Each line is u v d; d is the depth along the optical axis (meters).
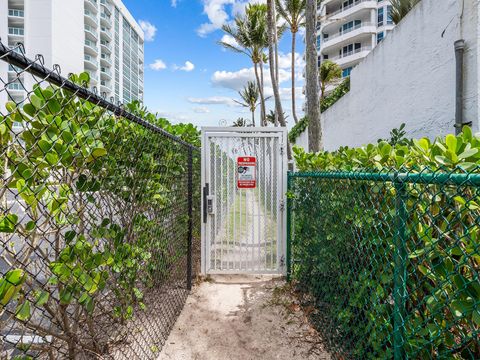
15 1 40.22
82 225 1.66
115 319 2.21
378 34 35.34
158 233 2.87
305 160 4.08
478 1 3.62
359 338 2.13
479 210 1.15
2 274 1.15
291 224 4.28
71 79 1.61
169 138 3.01
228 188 4.38
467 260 1.20
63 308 1.67
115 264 1.99
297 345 2.77
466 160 1.40
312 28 5.89
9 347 1.58
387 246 1.70
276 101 10.55
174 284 3.36
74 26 46.75
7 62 0.99
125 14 69.00
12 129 1.28
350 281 2.28
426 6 4.65
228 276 4.55
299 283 3.82
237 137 4.33
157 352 2.58
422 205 1.40
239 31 18.45
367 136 6.90
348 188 2.26
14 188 1.33
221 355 2.64
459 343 1.25
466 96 3.78
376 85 6.43
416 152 1.81
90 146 1.65
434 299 1.32
